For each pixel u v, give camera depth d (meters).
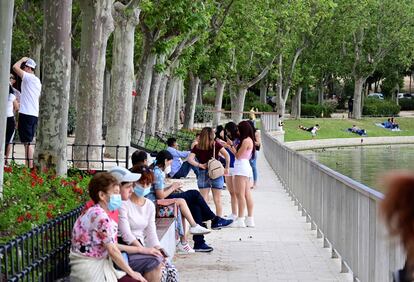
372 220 9.66
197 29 39.81
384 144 79.00
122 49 27.86
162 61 40.28
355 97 87.12
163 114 46.75
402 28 82.81
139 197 9.98
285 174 26.64
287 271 12.31
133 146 31.22
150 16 32.38
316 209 16.34
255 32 54.78
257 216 19.52
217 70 57.31
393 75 99.25
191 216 13.63
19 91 17.86
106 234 8.08
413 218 3.12
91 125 22.42
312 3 69.06
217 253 13.92
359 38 85.38
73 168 19.11
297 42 74.69
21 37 43.94
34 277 7.81
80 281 8.07
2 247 6.95
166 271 10.15
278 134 62.44
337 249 12.86
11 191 11.97
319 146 72.19
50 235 8.65
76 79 45.59
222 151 17.47
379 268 9.23
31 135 17.44
